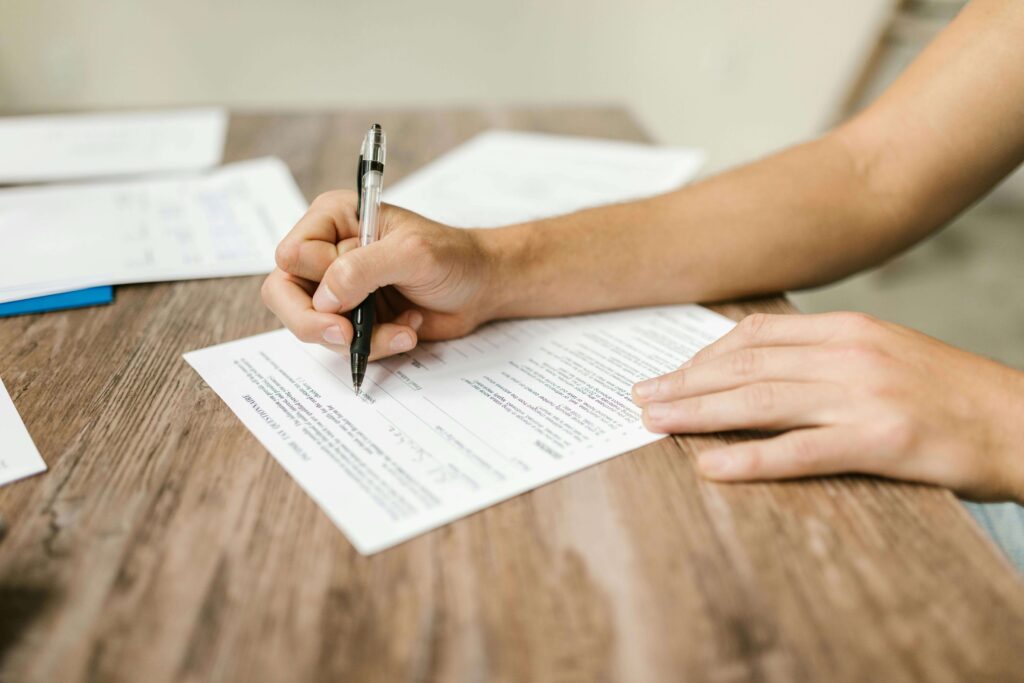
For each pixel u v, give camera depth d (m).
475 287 0.51
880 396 0.39
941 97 0.60
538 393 0.46
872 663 0.29
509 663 0.28
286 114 1.03
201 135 0.92
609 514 0.36
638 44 1.97
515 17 1.89
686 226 0.58
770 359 0.42
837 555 0.34
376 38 1.87
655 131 2.12
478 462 0.39
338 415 0.43
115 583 0.31
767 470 0.38
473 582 0.32
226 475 0.38
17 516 0.34
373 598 0.31
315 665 0.28
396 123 1.02
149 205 0.72
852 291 1.86
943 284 1.92
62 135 0.91
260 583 0.31
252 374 0.47
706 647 0.29
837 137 0.64
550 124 1.05
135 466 0.38
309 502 0.36
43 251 0.62
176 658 0.28
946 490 0.38
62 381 0.45
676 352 0.51
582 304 0.56
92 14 1.73
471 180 0.83
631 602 0.31
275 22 1.81
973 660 0.29
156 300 0.56
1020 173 2.21
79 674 0.27
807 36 2.00
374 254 0.45
